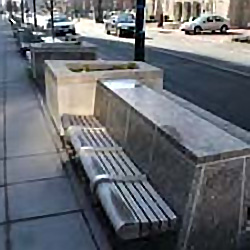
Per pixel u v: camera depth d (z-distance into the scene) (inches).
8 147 204.1
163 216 106.7
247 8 1480.1
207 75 486.6
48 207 143.7
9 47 778.2
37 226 131.9
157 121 129.3
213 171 102.2
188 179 103.6
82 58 399.2
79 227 130.9
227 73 500.7
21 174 171.3
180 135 114.9
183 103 187.9
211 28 1331.2
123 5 2529.5
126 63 251.6
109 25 1310.3
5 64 522.9
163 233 108.7
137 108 146.7
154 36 1226.0
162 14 1732.3
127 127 155.3
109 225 128.7
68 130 184.9
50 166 178.9
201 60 641.6
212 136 114.6
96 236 125.7
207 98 356.5
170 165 114.3
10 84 377.4
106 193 119.0
